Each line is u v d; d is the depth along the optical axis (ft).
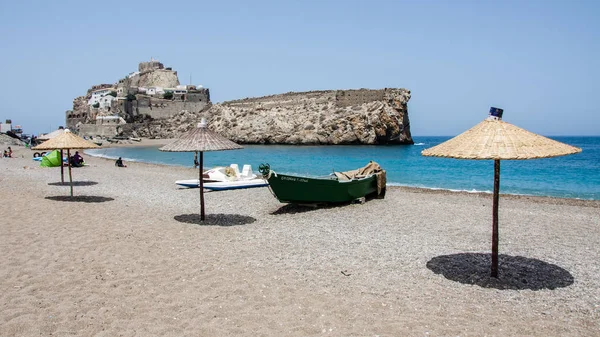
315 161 180.96
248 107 379.55
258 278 29.25
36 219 45.27
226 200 64.39
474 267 32.68
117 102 446.60
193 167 138.72
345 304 25.05
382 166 152.66
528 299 26.53
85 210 51.55
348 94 325.01
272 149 277.44
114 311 23.30
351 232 44.04
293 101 353.10
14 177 88.84
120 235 39.65
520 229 46.65
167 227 43.96
